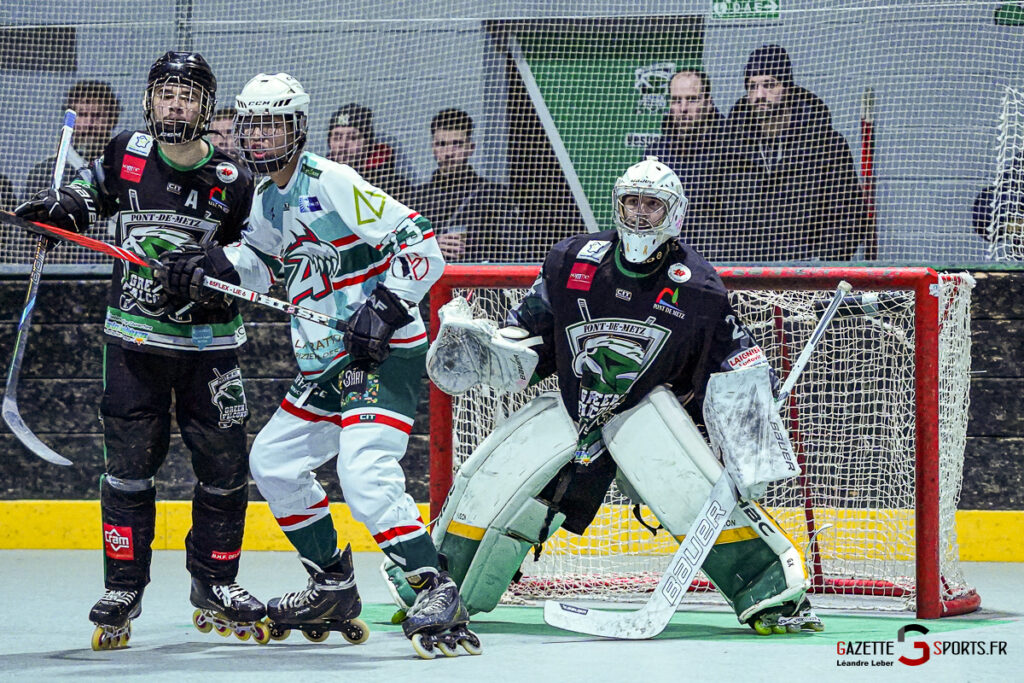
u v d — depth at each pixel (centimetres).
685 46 2483
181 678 1227
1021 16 2417
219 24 2550
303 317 1344
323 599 1434
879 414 2044
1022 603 1809
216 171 1408
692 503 1495
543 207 2436
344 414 1352
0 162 2488
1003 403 2286
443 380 1493
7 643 1476
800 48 2475
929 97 2427
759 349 1485
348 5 2555
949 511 1778
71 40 2522
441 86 2517
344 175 1338
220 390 1423
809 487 1927
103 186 1428
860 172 2388
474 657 1343
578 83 2481
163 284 1360
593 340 1498
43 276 2417
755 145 2386
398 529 1338
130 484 1416
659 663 1299
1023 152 2367
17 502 2428
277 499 1411
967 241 2394
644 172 1430
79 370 2420
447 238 2420
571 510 1577
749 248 2386
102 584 1977
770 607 1500
